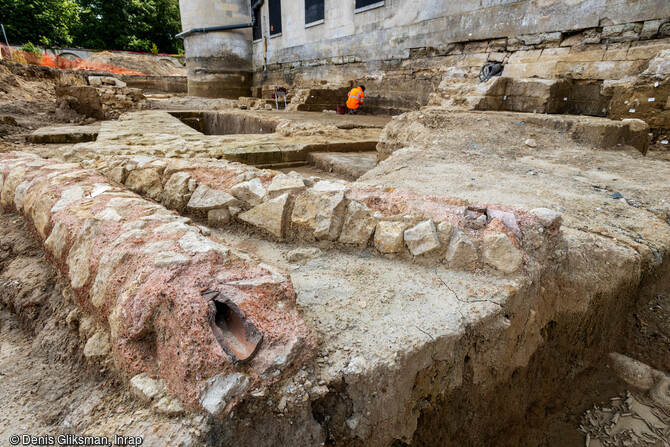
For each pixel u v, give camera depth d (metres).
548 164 5.03
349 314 1.78
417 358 1.61
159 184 2.94
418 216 2.29
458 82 9.47
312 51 17.12
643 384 2.74
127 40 33.00
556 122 6.13
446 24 11.31
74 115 11.28
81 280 1.90
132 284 1.57
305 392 1.35
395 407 1.62
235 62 21.89
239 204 2.68
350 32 14.95
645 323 3.02
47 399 1.57
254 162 6.00
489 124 6.25
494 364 2.07
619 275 2.71
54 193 2.59
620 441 2.49
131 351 1.47
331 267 2.23
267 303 1.51
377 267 2.22
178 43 37.91
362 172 5.32
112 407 1.41
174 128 8.41
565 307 2.49
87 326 1.82
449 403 1.96
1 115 9.25
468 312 1.82
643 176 4.54
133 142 6.15
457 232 2.17
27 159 3.61
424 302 1.89
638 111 6.85
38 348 1.92
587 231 3.00
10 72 12.34
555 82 7.54
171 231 1.90
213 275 1.56
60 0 26.50
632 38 7.66
